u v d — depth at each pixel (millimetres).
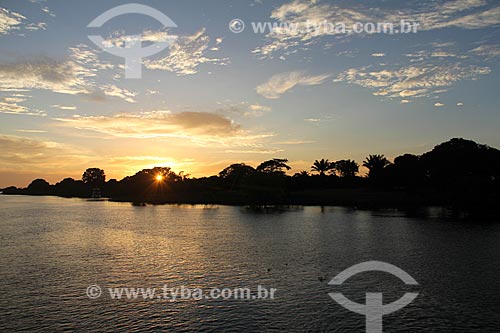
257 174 137875
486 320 21219
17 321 20984
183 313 22250
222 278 29812
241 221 75812
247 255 39062
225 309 22953
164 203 150000
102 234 55875
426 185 123938
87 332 19594
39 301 24250
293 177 169500
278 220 77312
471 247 43531
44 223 72375
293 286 27641
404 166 131750
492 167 106750
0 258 37562
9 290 26500
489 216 81625
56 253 40312
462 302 24125
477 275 30641
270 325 20547
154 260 36500
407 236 52562
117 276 30375
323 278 29828
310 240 49438
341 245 45375
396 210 100250
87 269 32750
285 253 40125
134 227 65438
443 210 98375
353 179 172500
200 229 62281
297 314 22156
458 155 111312
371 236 52781
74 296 25281
